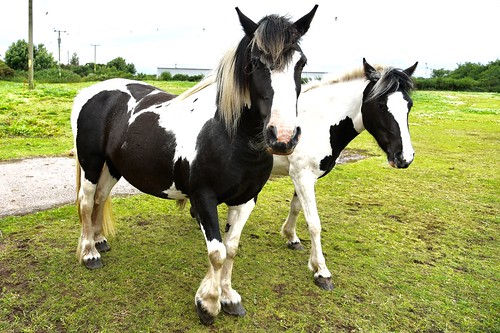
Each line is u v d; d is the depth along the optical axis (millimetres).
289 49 1928
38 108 11578
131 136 2633
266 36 1903
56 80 30922
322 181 6289
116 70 47656
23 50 41000
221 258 2344
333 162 3299
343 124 3158
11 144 7777
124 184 5648
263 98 1950
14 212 4230
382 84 2873
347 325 2572
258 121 2156
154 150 2486
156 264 3213
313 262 3137
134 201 4805
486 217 4859
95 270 3051
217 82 2316
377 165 7578
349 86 3133
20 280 2848
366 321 2627
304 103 3207
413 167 7527
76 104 3072
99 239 3363
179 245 3609
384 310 2771
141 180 2678
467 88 38938
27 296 2656
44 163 6512
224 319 2555
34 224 3910
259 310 2678
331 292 2965
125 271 3066
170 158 2424
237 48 2162
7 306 2531
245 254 3535
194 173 2299
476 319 2729
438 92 31812
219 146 2213
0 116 9930
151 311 2576
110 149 2824
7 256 3195
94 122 2906
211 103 2393
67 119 10430
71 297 2676
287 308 2723
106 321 2441
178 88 21469
